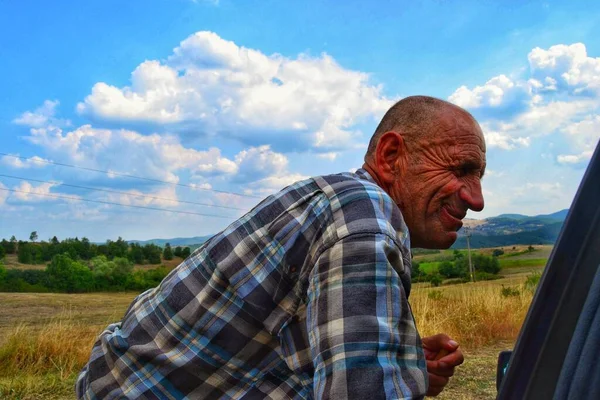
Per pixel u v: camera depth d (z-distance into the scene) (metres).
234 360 1.29
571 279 0.68
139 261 113.19
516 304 10.94
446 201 1.39
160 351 1.33
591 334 0.60
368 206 1.20
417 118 1.41
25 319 21.33
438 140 1.38
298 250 1.22
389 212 1.24
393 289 1.10
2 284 70.50
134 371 1.36
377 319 1.06
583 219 0.70
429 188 1.38
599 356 0.58
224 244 1.32
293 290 1.24
